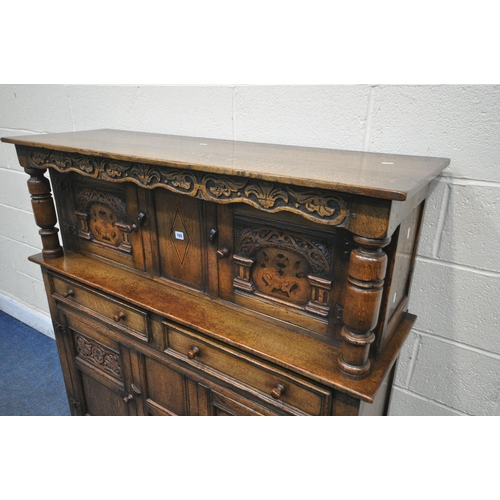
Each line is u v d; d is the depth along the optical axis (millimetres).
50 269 1142
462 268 863
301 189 621
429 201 852
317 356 750
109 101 1265
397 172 644
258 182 662
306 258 762
